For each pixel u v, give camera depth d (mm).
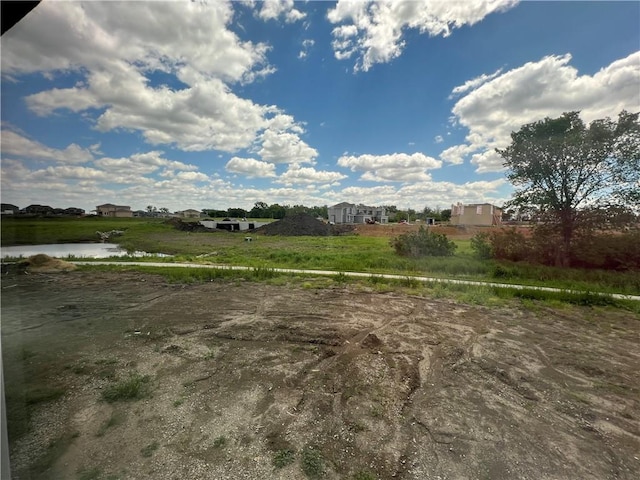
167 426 2967
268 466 2506
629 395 3682
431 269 11758
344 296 8055
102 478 2342
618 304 7383
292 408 3291
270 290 8617
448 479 2426
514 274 10797
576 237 12086
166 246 20656
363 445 2771
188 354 4539
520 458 2662
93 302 7156
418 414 3242
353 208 57062
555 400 3557
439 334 5531
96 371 3990
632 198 11039
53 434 2791
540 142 12117
